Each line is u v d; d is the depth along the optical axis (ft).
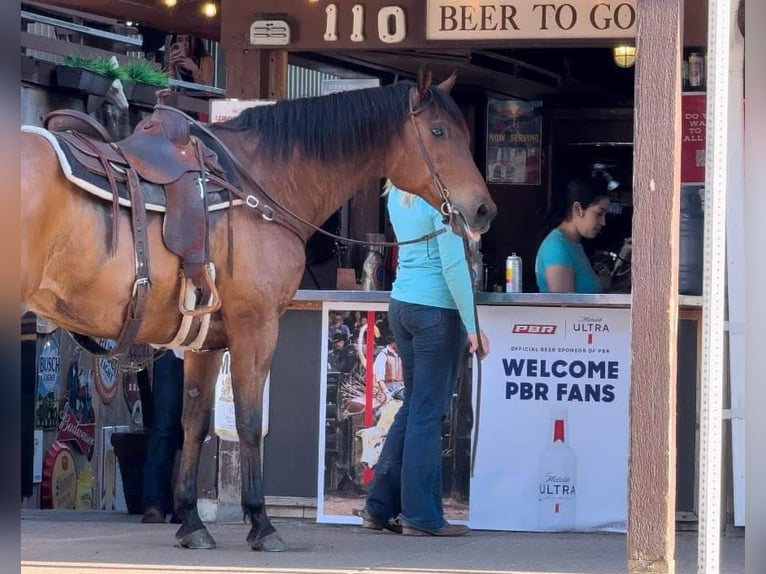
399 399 29.55
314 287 36.35
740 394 28.30
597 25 30.60
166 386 32.91
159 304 22.93
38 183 20.68
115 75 40.65
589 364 29.14
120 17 37.47
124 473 36.50
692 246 29.14
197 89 46.29
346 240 25.55
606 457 29.12
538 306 29.22
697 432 28.81
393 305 28.04
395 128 25.39
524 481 29.22
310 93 38.55
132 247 22.16
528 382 29.27
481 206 25.22
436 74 40.91
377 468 28.81
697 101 29.86
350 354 29.73
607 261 39.37
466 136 25.86
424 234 27.30
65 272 21.56
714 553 18.25
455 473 29.43
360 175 25.59
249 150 24.73
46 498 41.01
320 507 29.71
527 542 27.63
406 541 27.37
